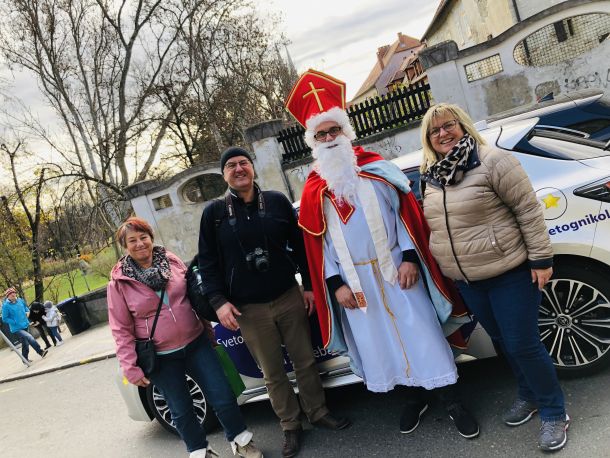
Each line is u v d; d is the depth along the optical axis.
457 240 2.43
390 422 3.22
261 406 4.04
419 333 2.72
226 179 2.89
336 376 3.35
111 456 4.16
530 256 2.29
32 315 11.30
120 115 16.23
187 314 2.98
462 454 2.70
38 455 4.80
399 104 9.66
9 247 16.28
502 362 3.53
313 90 2.75
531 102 8.98
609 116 5.56
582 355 2.96
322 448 3.15
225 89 15.15
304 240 2.88
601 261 2.80
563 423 2.52
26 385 8.60
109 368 7.70
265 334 3.05
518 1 16.33
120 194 15.84
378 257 2.70
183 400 3.03
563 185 2.85
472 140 2.38
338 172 2.67
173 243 11.14
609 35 8.66
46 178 15.45
